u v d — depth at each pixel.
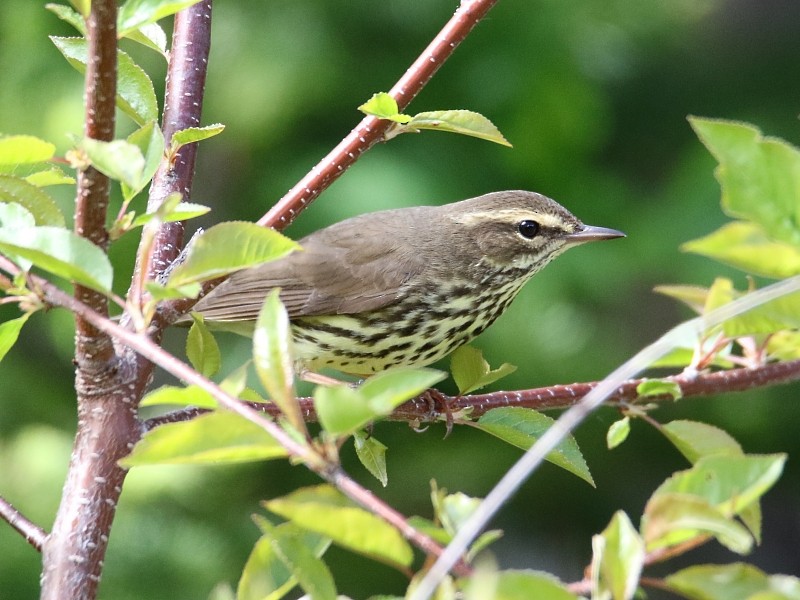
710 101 21.41
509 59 18.50
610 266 18.19
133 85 7.57
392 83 18.06
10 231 5.51
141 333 5.49
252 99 17.52
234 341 17.27
